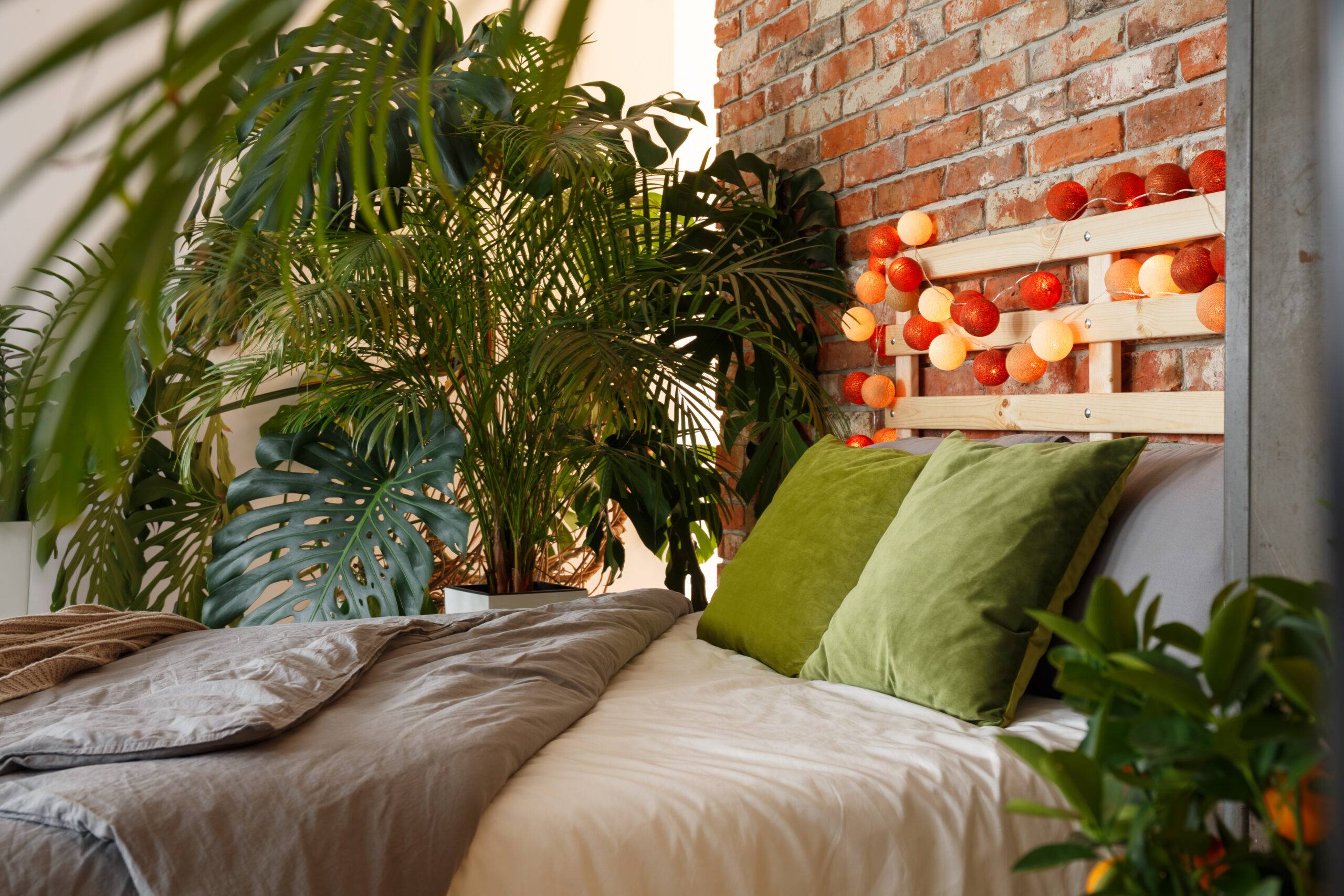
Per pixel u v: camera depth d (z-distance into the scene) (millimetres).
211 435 3480
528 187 2828
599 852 1168
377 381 3014
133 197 217
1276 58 1014
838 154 3180
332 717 1383
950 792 1318
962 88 2711
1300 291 986
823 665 1866
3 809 1101
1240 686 458
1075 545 1644
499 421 3059
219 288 2670
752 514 3508
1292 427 997
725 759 1380
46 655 1690
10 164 3162
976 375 2533
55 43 187
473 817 1138
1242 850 453
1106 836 468
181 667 1637
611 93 3297
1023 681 1584
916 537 1776
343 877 1060
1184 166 2150
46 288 3266
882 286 2834
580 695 1628
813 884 1228
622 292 3025
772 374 3070
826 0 3223
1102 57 2324
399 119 2609
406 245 2699
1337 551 229
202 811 1075
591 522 3486
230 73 217
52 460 207
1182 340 2146
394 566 2922
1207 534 1535
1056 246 2355
